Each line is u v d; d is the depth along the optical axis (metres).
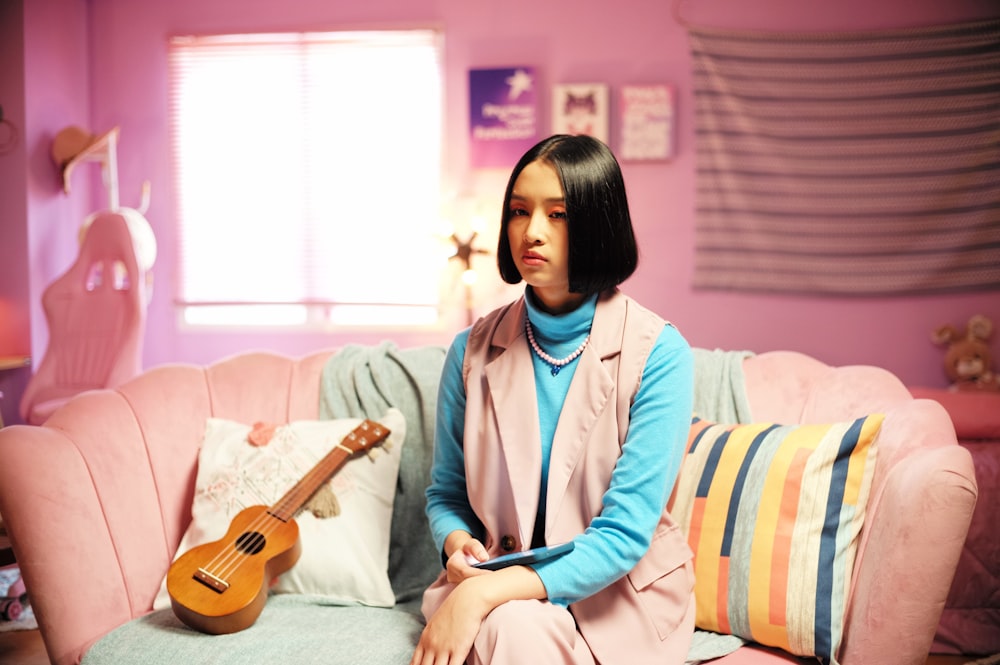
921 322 3.85
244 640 1.61
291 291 4.36
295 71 4.31
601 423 1.52
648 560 1.52
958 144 3.76
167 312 4.43
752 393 2.00
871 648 1.45
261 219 4.37
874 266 3.87
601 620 1.47
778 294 3.96
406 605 1.87
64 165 4.11
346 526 1.87
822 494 1.62
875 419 1.64
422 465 2.05
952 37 3.74
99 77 4.40
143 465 1.93
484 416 1.60
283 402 2.15
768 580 1.59
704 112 3.96
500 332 1.63
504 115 4.10
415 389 2.12
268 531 1.80
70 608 1.67
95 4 4.37
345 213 4.32
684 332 4.05
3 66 4.00
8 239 4.04
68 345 3.71
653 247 4.05
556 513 1.50
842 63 3.84
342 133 4.31
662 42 4.00
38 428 1.80
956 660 2.42
